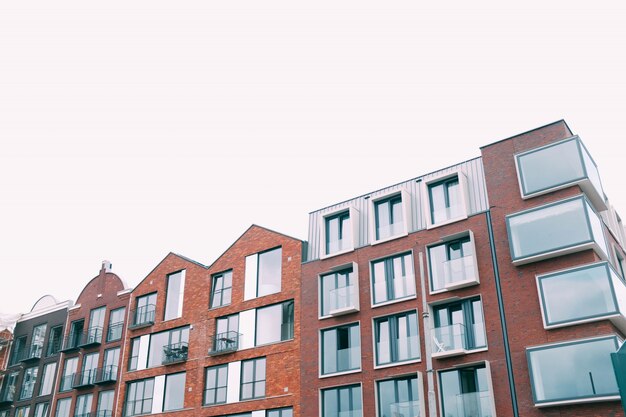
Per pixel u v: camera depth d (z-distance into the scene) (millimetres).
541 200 26406
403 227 30297
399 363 27375
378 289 29938
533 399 23109
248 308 34844
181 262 40250
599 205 27219
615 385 21516
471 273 26969
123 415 37812
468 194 29078
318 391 29578
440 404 25703
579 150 25953
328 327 30688
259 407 31531
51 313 47406
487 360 25000
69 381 42656
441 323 27469
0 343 48562
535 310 24672
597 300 23047
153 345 38750
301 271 33250
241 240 37375
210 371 35031
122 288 43375
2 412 45656
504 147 28500
